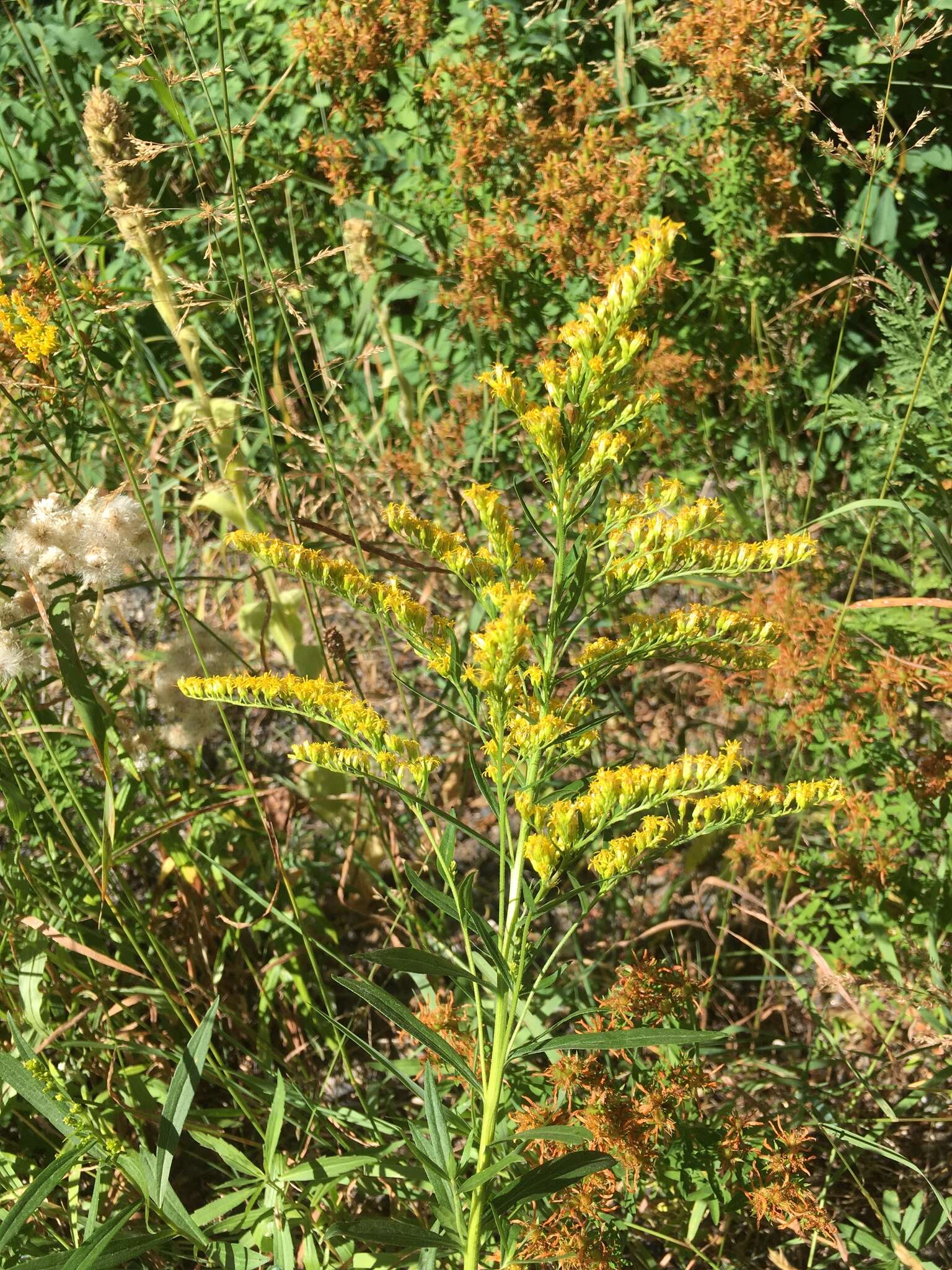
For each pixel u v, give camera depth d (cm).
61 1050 221
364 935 279
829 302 368
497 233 312
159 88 221
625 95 336
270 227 394
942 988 215
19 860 209
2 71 417
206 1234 184
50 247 383
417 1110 237
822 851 254
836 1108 219
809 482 330
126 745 230
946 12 342
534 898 149
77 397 224
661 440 300
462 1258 189
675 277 302
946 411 267
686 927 268
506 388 139
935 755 225
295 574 150
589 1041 149
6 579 205
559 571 142
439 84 329
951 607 209
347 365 319
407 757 149
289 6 385
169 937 254
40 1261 154
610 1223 175
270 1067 224
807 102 264
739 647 158
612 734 305
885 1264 190
